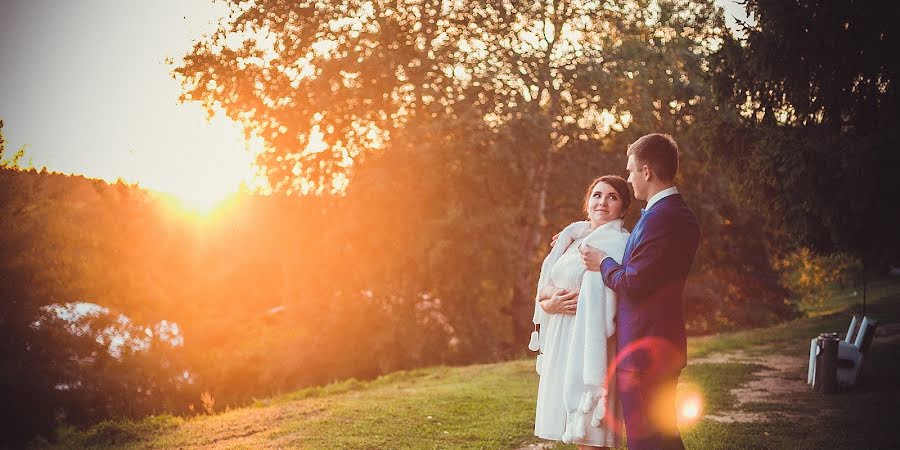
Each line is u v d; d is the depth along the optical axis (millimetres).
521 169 22344
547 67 21750
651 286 3377
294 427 7383
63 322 12734
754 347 13641
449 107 21094
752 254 25672
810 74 9117
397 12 21156
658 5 21781
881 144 8203
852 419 7020
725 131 10367
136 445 7281
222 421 8273
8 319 12023
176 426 8328
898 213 8453
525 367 12023
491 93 21359
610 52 21062
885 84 8797
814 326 16672
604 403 3562
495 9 21312
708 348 13688
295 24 20688
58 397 12031
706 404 8000
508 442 6488
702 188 23266
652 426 3402
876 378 9125
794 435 6434
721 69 10320
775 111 10031
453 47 21375
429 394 9203
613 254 3686
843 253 10422
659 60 20844
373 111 21047
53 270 12727
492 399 8641
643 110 20953
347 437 6809
